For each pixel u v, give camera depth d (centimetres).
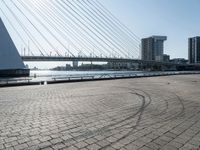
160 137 450
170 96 1076
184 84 1952
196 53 13288
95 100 949
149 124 548
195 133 476
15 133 480
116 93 1218
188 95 1117
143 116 634
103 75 3438
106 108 758
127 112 690
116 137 451
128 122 567
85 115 650
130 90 1392
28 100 968
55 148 395
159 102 886
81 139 440
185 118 610
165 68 8706
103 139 439
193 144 413
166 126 530
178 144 412
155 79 2936
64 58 5459
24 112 698
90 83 2202
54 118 614
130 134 470
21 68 4344
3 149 391
